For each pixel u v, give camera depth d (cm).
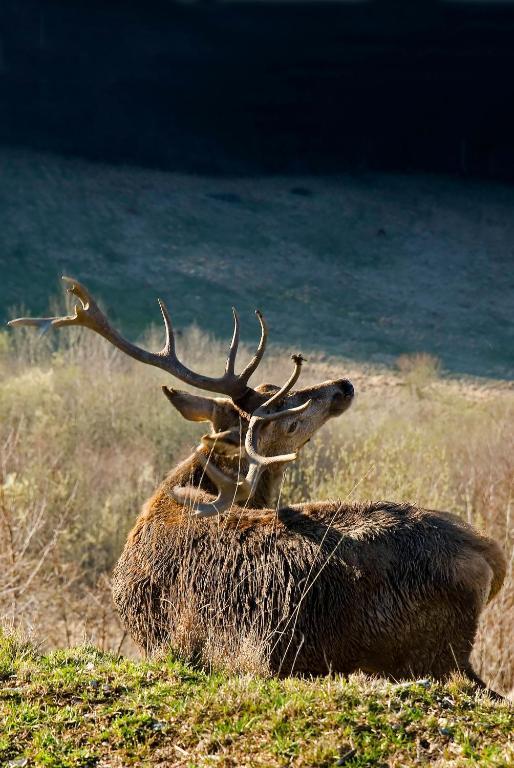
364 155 17600
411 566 1265
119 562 1440
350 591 1272
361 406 5634
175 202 14712
